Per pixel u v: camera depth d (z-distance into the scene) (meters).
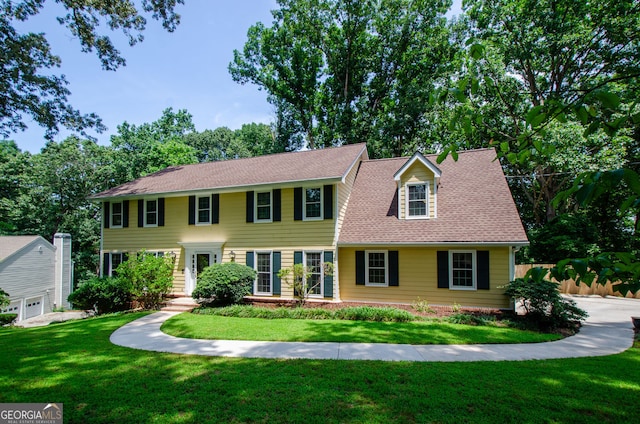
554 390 5.75
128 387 5.98
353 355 7.83
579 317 11.35
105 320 12.56
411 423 4.72
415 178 14.90
